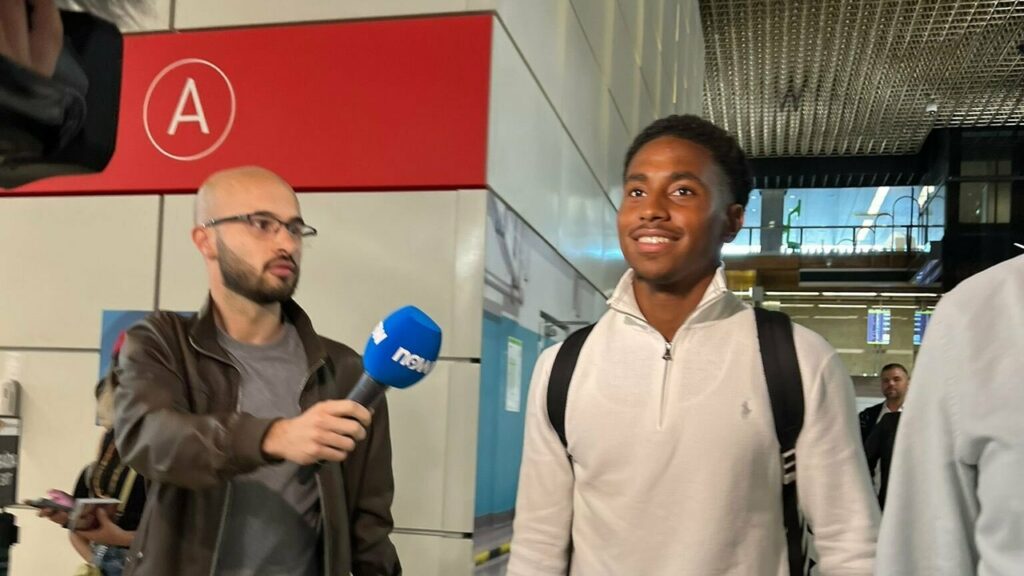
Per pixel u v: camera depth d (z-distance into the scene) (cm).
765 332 138
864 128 1410
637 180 144
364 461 172
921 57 1085
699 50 1000
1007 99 1238
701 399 134
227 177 168
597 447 138
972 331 94
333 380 169
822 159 1590
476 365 261
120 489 201
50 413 287
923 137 1462
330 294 274
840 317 1445
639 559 132
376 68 277
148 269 286
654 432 134
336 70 280
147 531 148
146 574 144
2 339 293
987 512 90
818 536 131
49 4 197
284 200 168
